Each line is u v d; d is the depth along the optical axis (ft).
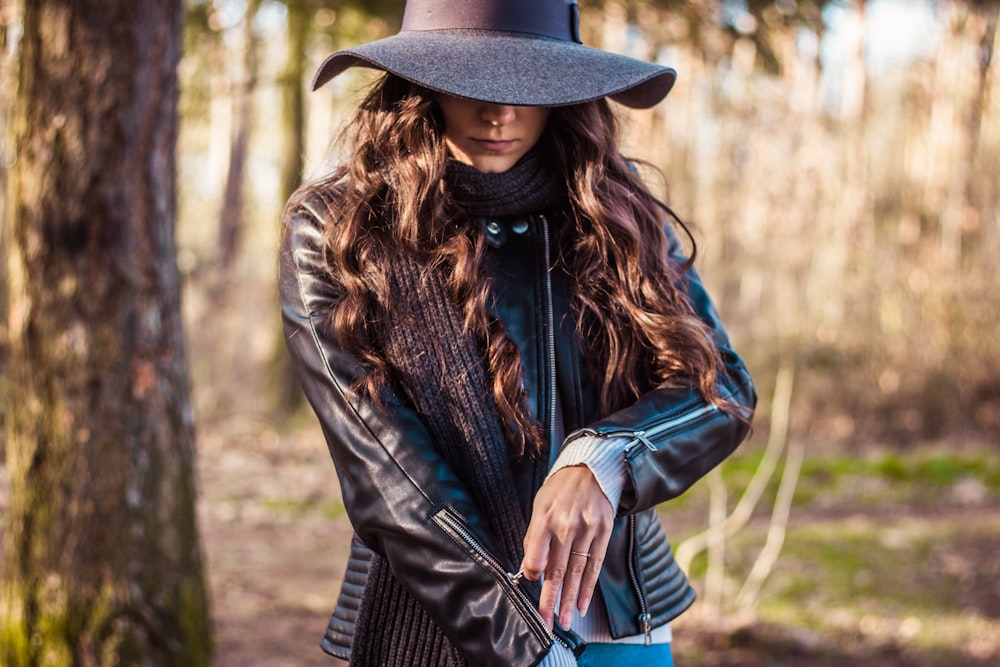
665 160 41.09
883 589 17.61
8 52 11.46
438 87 4.24
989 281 36.81
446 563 3.96
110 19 9.50
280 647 14.55
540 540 3.96
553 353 4.64
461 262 4.43
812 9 17.15
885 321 36.63
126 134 9.63
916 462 29.76
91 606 9.67
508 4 4.57
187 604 10.11
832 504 25.82
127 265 9.76
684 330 4.64
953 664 13.73
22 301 9.80
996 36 42.24
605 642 4.72
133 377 9.82
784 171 41.24
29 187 9.66
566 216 4.87
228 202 45.29
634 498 4.20
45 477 9.71
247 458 31.78
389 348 4.44
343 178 4.86
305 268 4.58
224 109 39.50
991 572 18.69
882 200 40.68
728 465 29.14
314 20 23.04
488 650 3.89
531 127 4.66
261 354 41.86
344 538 22.43
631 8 17.57
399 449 4.14
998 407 35.86
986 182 39.42
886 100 48.32
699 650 14.28
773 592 17.31
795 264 38.83
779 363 34.50
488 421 4.42
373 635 4.55
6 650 9.74
